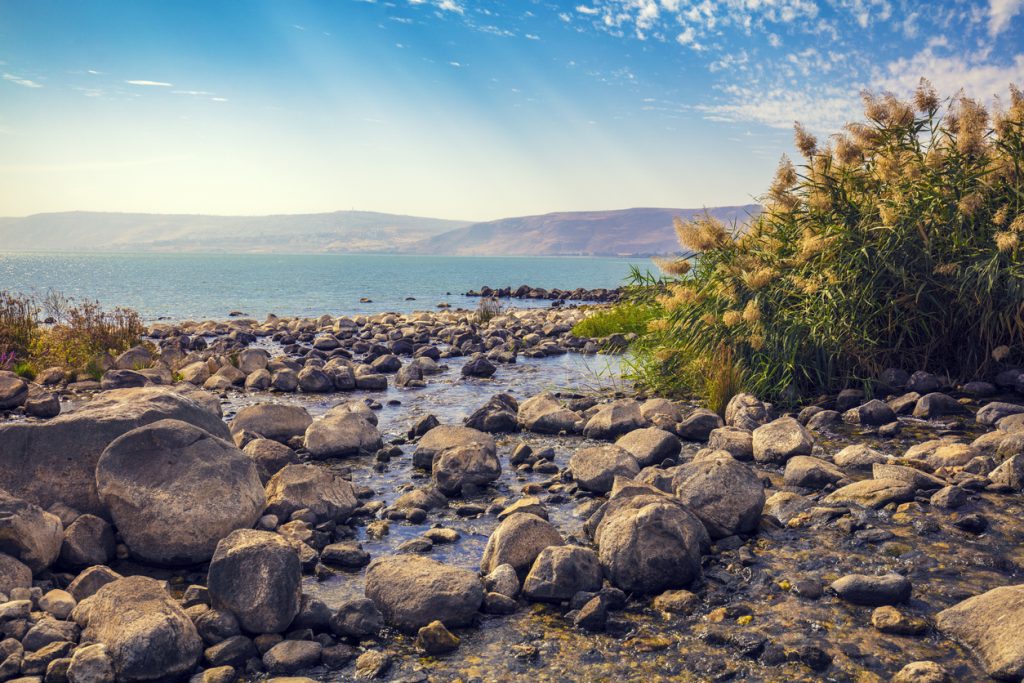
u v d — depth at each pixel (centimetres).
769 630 341
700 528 429
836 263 888
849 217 895
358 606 359
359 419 746
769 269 892
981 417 712
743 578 398
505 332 1803
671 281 1079
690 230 951
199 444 478
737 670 309
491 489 588
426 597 359
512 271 11575
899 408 768
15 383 949
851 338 845
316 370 1094
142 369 1194
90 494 481
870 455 588
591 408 844
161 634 315
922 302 849
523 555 416
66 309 1906
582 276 9206
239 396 1051
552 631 353
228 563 360
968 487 510
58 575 411
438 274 9394
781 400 845
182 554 432
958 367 852
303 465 548
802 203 961
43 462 486
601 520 457
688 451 685
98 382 1145
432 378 1205
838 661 313
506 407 851
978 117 855
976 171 857
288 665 320
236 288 5197
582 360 1401
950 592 369
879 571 397
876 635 334
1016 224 773
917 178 866
